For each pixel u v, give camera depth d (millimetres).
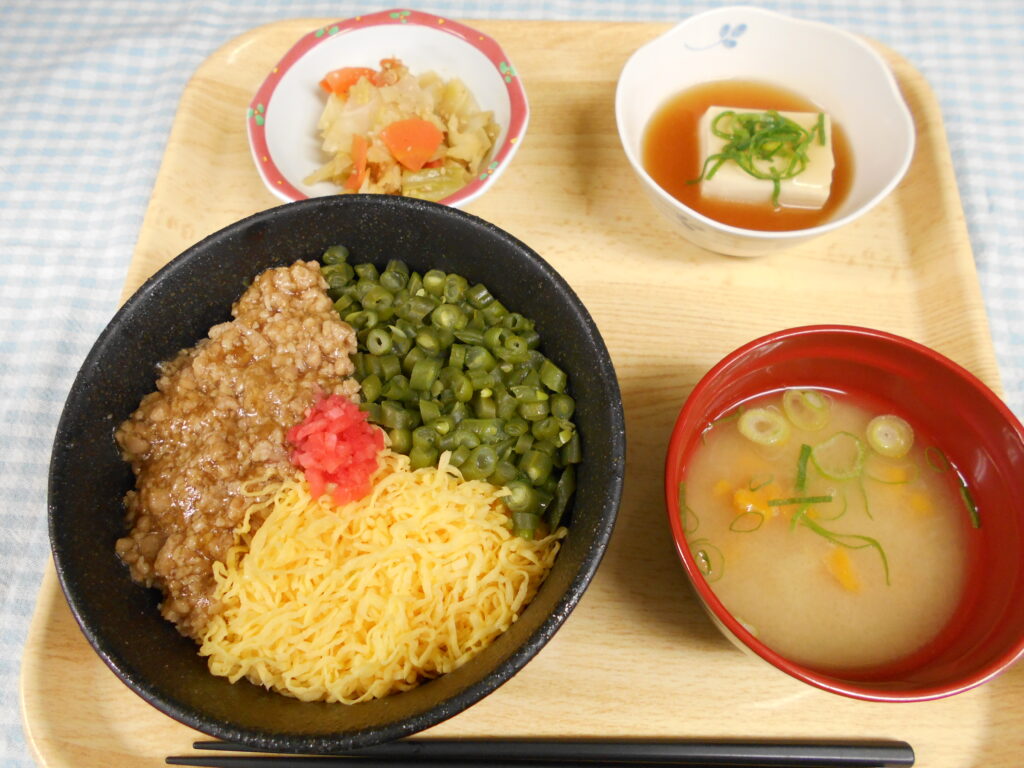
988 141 416
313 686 257
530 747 259
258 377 287
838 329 272
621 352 327
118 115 438
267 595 261
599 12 450
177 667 253
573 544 260
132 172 419
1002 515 265
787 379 293
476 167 367
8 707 320
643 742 261
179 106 386
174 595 267
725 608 256
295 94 374
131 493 281
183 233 356
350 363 296
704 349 328
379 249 313
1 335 390
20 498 355
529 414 291
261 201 365
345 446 271
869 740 263
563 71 393
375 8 455
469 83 383
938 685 225
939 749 262
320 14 455
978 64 437
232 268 299
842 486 279
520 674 272
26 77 447
